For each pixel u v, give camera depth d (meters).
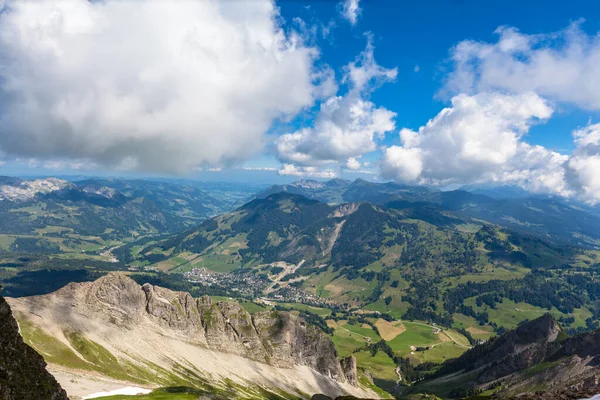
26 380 61.31
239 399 142.62
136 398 113.56
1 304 65.81
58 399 65.06
